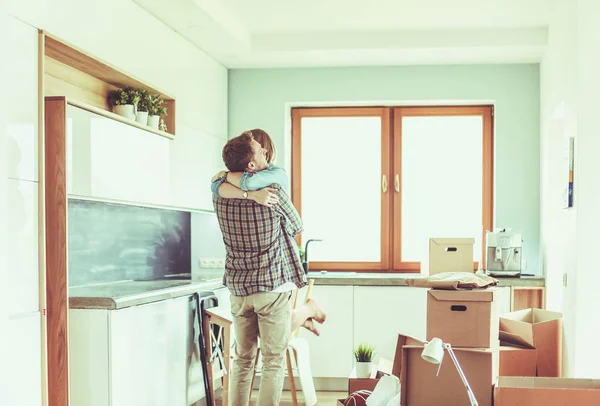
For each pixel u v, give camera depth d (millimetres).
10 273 2646
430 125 6137
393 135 6168
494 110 5941
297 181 6227
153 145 4191
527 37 5254
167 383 3736
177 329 3881
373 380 3320
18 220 2705
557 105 4836
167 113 4578
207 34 4941
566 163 4434
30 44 2846
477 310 3170
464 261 5039
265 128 6051
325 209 6207
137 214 4648
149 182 4117
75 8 3406
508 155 5832
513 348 3982
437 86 5914
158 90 4262
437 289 3262
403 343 3361
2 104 2631
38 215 2855
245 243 3463
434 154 6125
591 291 4035
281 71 6051
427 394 3182
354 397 3277
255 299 3469
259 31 5363
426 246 5297
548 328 4098
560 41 4691
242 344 3619
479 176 6074
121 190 3689
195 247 5590
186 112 5008
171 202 4559
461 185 6090
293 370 5430
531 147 5809
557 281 5258
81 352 3133
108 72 3729
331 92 6004
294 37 5441
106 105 3990
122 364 3207
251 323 3598
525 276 5457
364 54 5559
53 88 3465
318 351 5379
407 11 4859
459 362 3166
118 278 4363
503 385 2908
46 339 2914
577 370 4035
